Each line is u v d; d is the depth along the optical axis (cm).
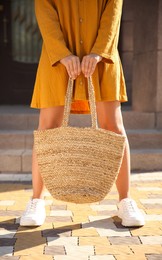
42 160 209
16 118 477
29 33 700
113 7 223
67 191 204
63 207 273
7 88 698
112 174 206
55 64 217
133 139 433
